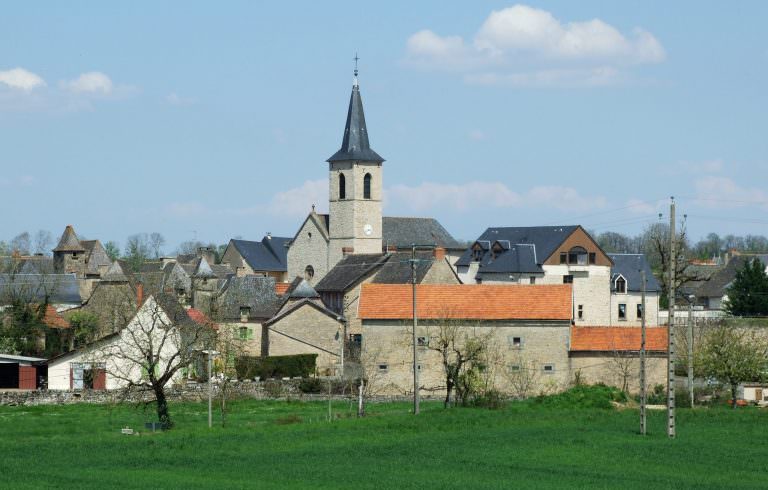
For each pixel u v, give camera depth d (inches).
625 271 7135.8
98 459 3117.6
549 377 5128.0
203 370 5054.1
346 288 6604.3
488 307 5221.5
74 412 4323.3
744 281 6934.1
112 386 4798.2
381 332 5280.5
